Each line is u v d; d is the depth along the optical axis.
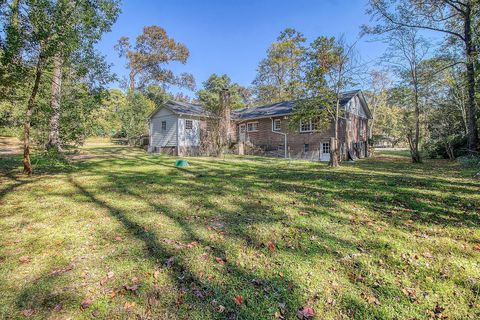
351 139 18.34
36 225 3.95
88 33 7.59
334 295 2.33
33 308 2.14
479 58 12.08
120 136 29.09
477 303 2.21
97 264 2.82
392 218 4.24
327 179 7.77
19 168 9.17
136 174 8.67
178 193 6.01
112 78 8.69
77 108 8.38
